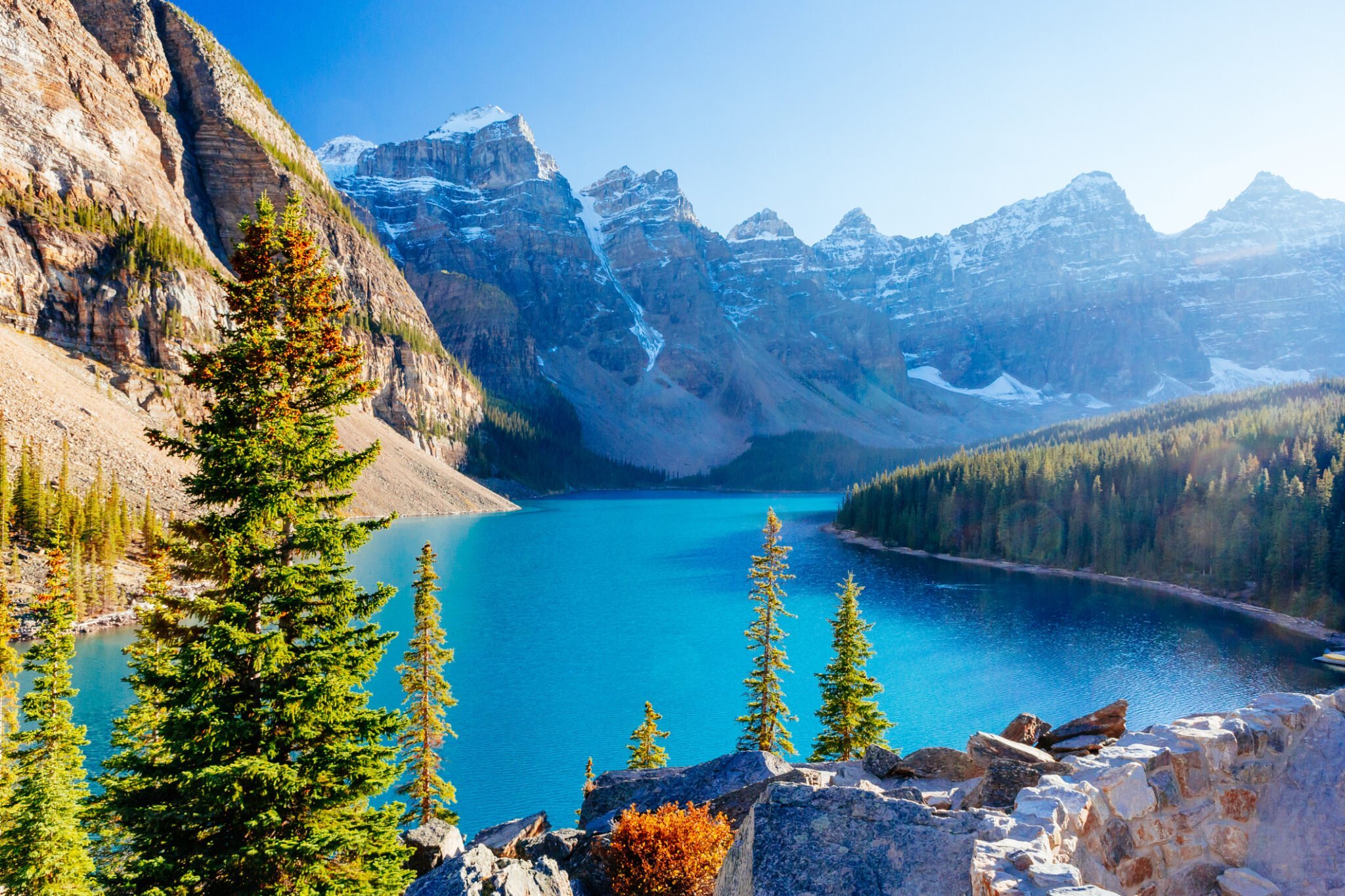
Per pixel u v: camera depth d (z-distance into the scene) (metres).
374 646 16.98
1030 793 7.97
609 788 22.45
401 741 33.12
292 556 17.05
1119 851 7.75
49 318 131.62
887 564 145.75
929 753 18.92
